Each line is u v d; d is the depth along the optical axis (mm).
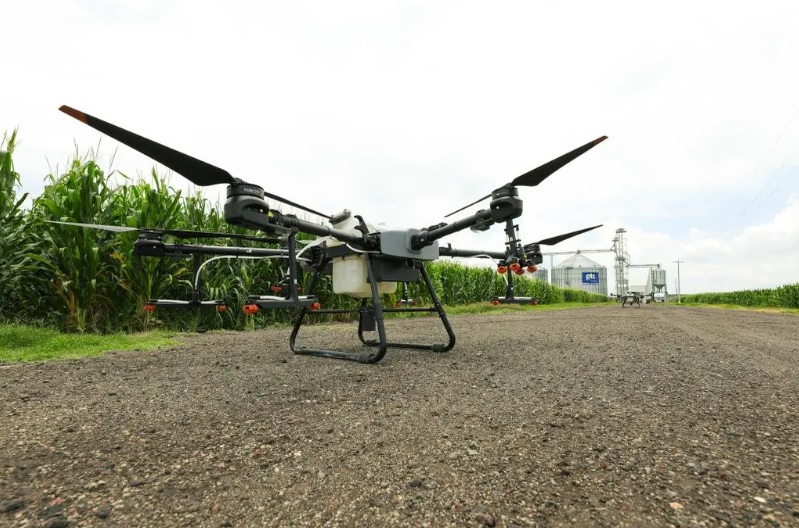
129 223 5320
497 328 6121
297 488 1123
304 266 3572
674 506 1020
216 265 6230
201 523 958
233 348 3867
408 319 8633
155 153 2053
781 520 955
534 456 1325
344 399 2008
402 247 3080
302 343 4258
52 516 983
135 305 5172
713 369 2777
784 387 2260
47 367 2898
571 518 971
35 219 4770
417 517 978
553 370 2730
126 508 1021
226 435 1525
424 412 1795
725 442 1439
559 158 2361
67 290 4590
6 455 1343
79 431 1572
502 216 2582
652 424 1632
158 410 1843
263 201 2348
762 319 9406
